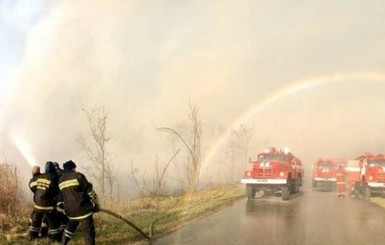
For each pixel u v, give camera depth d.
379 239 9.62
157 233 10.24
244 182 19.19
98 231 10.02
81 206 7.93
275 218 12.95
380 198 19.88
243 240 9.48
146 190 18.12
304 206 16.50
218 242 9.24
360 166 20.72
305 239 9.62
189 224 11.70
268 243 9.16
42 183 8.87
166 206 15.63
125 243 9.06
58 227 8.92
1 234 9.05
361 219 12.80
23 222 10.12
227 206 16.45
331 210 15.09
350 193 21.23
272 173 18.86
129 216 12.84
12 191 10.57
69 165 8.19
